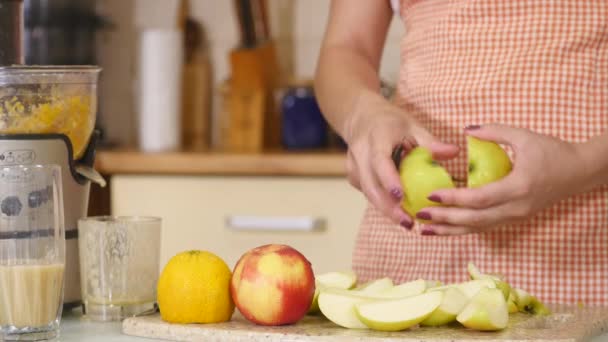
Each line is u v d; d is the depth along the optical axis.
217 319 0.97
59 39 2.49
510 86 1.29
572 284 1.28
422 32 1.39
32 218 0.94
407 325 0.92
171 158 2.27
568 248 1.28
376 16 1.48
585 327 0.95
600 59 1.28
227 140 2.68
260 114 2.57
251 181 2.24
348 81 1.32
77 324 1.04
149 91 2.53
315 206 2.21
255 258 0.96
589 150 1.11
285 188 2.22
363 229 1.46
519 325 0.96
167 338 0.95
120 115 2.80
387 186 1.05
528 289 1.29
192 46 2.73
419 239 1.35
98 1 2.77
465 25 1.33
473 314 0.91
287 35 2.69
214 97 2.74
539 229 1.28
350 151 1.16
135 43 2.79
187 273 0.96
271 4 2.70
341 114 1.26
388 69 2.59
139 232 1.06
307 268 0.96
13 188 0.93
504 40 1.30
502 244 1.29
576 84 1.28
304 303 0.96
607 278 1.28
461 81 1.32
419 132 1.12
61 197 0.97
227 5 2.72
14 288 0.93
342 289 1.00
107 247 1.05
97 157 2.29
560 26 1.28
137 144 2.80
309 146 2.53
